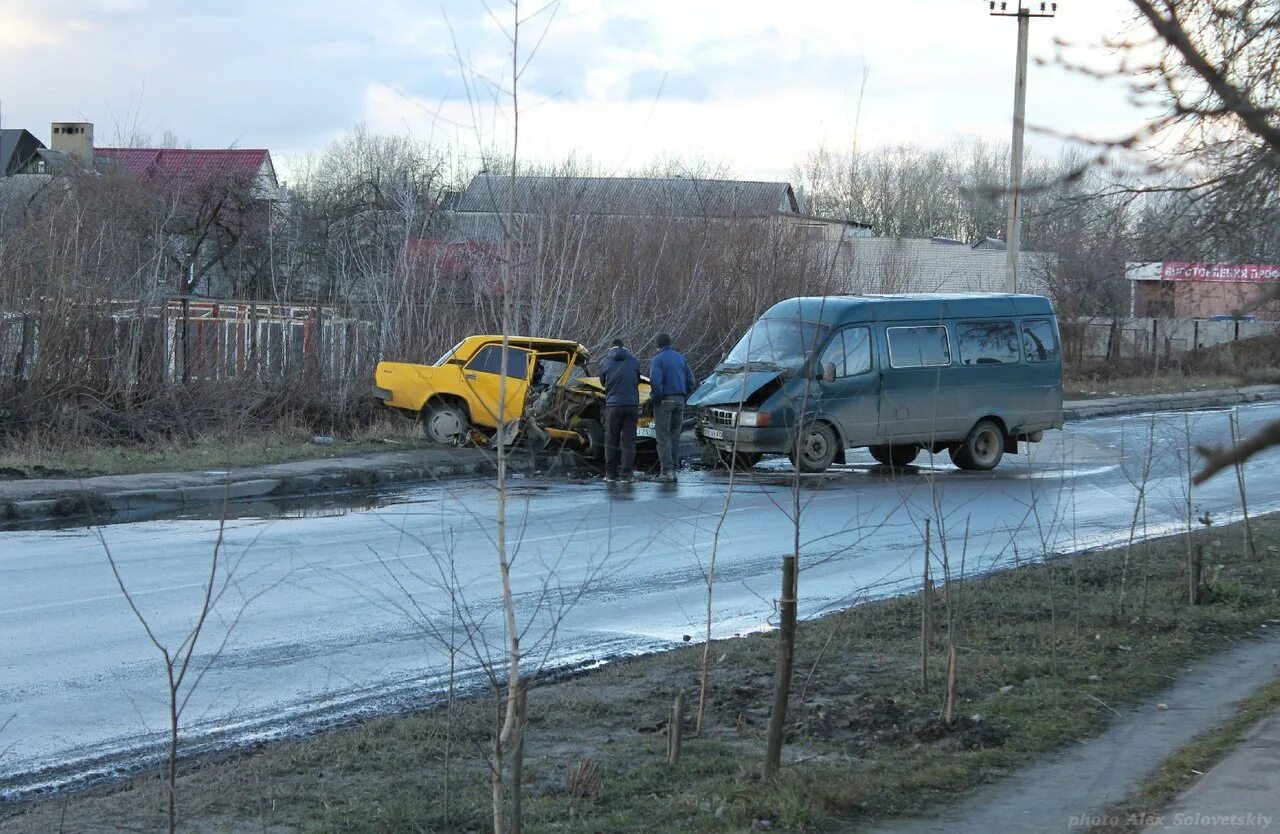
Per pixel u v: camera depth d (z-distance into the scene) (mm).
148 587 10148
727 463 18422
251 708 7055
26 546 12062
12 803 5562
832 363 18234
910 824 5160
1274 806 5199
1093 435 25328
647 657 8234
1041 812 5266
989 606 9359
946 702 6504
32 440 17281
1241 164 5523
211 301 20625
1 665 7824
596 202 26484
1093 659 7809
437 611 9484
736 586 10719
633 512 14781
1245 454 2402
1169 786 5523
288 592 10047
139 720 6793
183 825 5062
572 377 19781
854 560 11945
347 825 4996
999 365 19703
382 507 15109
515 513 14570
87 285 18969
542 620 9297
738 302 25828
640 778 5609
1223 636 8586
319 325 21594
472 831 4980
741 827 5016
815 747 6148
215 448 18531
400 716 6742
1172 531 13680
